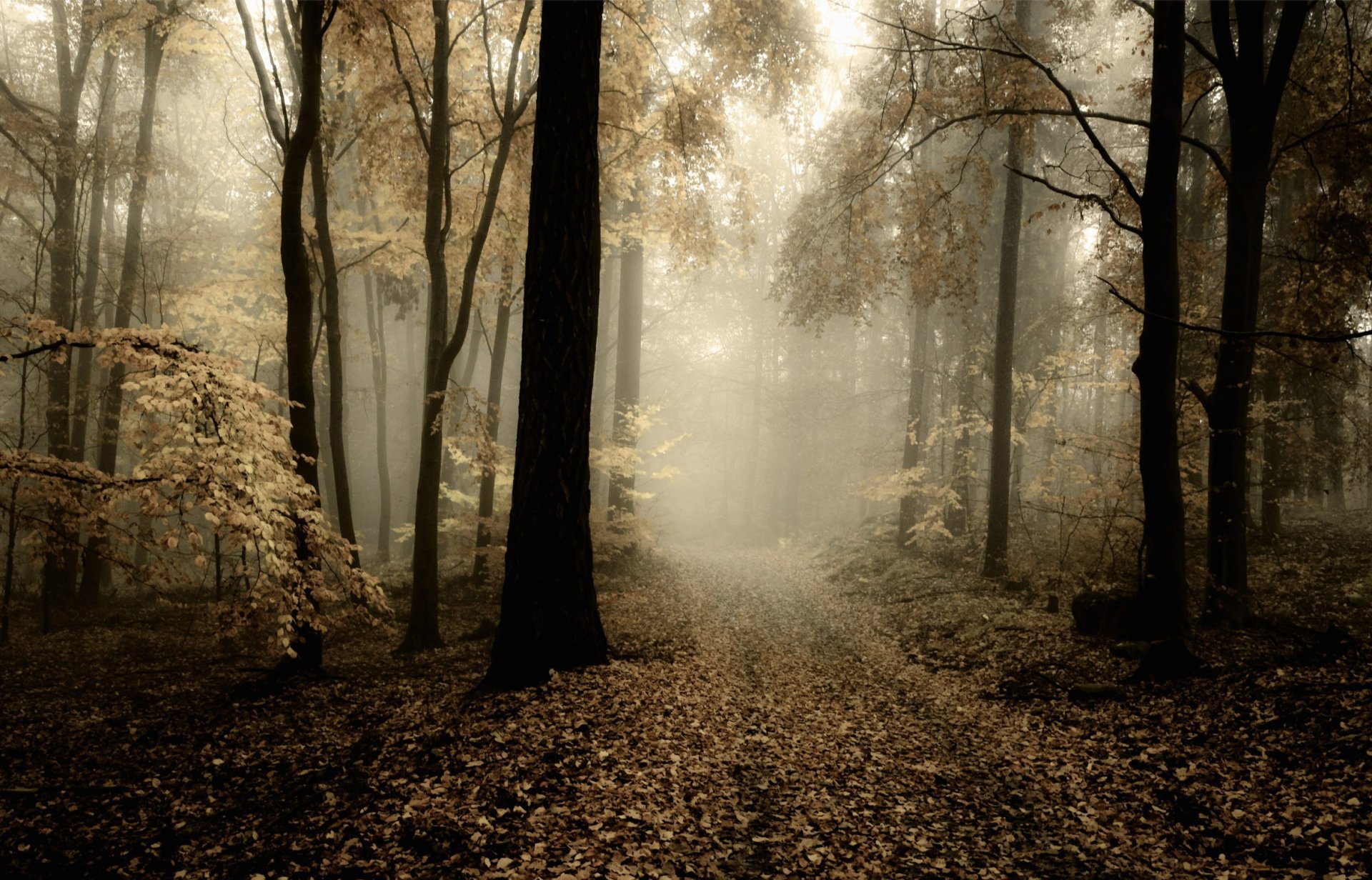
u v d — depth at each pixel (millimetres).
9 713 8094
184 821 5289
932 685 9109
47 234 15359
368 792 5398
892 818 5133
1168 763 5875
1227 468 9750
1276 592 11453
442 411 10969
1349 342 11484
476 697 7418
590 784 5234
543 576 7812
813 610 14719
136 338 6590
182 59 16781
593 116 7844
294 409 9125
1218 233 18906
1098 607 9812
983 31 14125
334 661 10766
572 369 7812
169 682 9555
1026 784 5781
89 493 6496
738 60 12828
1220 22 9742
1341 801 4777
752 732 6758
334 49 11875
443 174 11016
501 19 11781
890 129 13398
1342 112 10570
